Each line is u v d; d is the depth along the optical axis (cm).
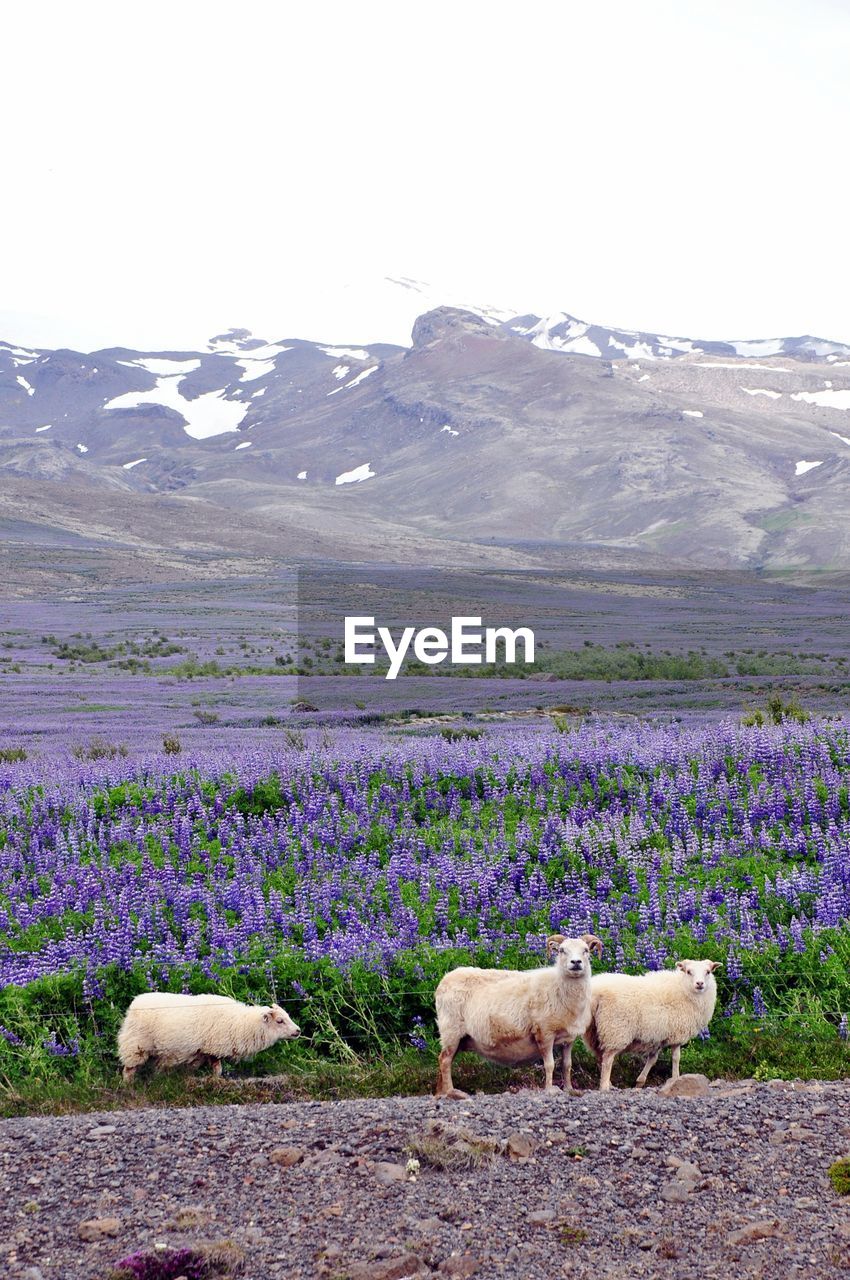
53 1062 1134
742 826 1806
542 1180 760
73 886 1636
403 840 1777
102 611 13462
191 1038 1095
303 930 1409
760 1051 1107
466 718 3262
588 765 2150
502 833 1777
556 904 1457
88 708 5459
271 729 3747
